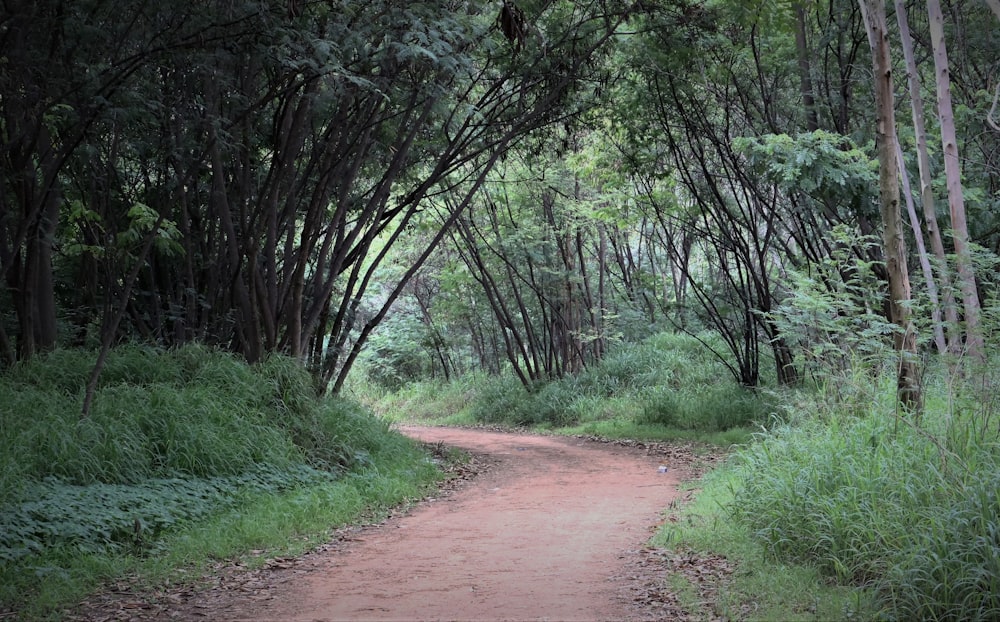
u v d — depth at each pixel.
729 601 5.66
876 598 5.38
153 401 10.93
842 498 6.48
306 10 10.62
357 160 14.20
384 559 7.71
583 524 9.20
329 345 16.69
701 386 22.89
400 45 10.23
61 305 16.59
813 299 9.51
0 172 11.05
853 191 14.54
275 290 14.34
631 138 18.67
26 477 8.49
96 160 12.77
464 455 16.97
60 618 5.85
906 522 5.93
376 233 16.20
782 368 18.92
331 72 10.37
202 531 8.35
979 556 5.14
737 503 7.77
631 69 17.31
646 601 5.89
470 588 6.46
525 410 26.98
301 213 16.72
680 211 21.31
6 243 12.66
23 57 9.88
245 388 12.50
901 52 16.89
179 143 12.11
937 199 15.28
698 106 18.17
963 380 8.16
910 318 8.66
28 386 11.05
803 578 6.01
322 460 12.47
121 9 10.28
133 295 15.09
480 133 15.50
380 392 37.94
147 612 6.00
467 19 12.01
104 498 8.57
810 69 17.30
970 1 16.28
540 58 14.46
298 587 6.68
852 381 8.67
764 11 15.12
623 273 30.75
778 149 14.89
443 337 38.16
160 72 11.84
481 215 28.06
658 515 9.55
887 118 8.94
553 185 26.75
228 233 13.66
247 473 10.69
